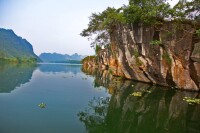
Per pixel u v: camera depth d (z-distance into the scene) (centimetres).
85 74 6128
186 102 2462
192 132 1573
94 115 1967
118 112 2080
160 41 3022
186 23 2859
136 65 3822
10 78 4441
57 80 4469
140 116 1961
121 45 4194
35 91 3028
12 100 2400
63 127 1620
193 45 2839
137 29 3553
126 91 3141
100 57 7450
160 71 3378
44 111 2020
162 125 1725
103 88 3438
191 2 2716
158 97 2708
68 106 2242
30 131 1503
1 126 1563
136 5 3222
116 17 3694
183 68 3053
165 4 2939
